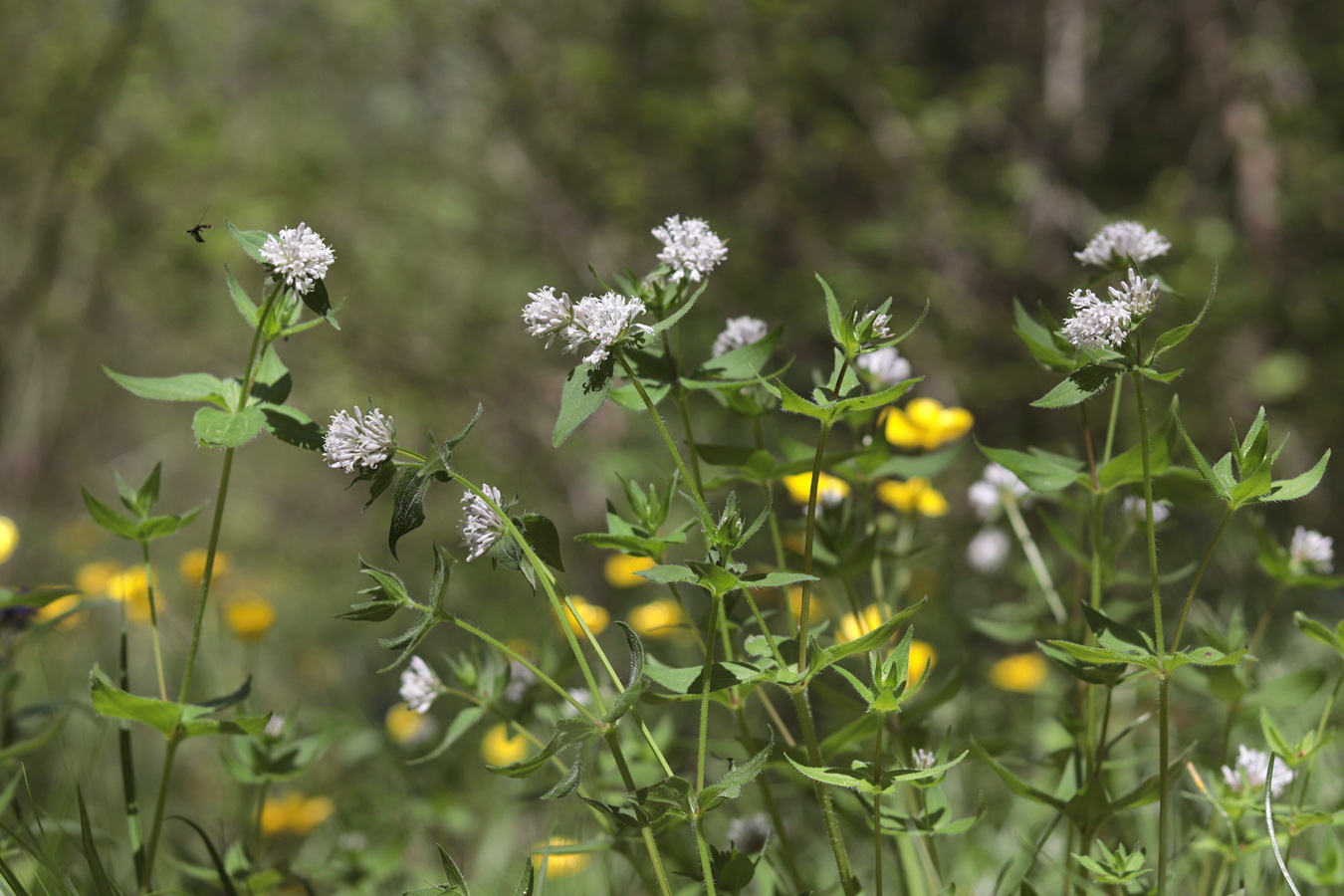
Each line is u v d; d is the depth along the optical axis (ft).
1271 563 5.74
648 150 25.38
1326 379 22.81
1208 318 22.31
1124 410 22.16
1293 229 24.31
